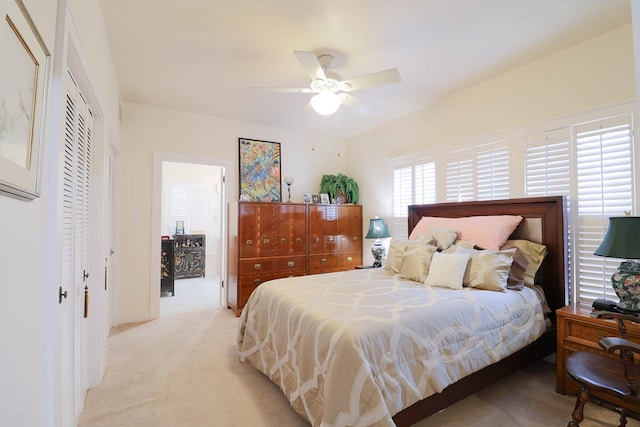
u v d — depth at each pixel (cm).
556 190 257
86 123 195
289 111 395
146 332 327
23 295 84
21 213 82
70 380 165
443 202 347
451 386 177
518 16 210
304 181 486
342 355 146
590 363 166
